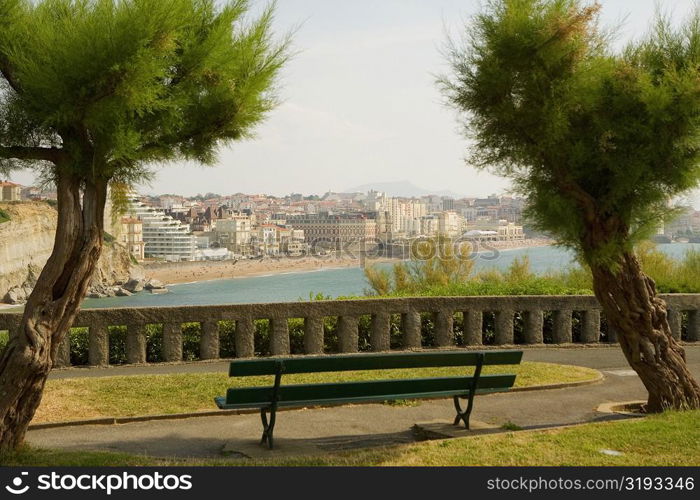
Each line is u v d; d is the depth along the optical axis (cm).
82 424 950
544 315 1770
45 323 752
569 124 961
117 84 703
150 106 751
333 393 861
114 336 1455
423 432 916
